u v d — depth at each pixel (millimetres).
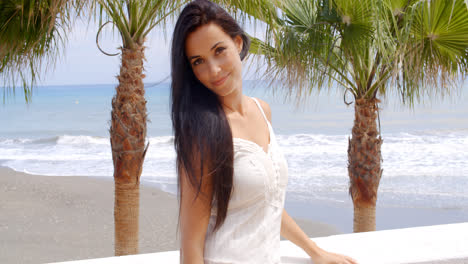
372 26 3949
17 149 20172
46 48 4641
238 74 1117
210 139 998
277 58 4336
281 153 1189
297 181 12656
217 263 1064
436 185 11859
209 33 1055
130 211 4266
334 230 8727
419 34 4137
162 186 12266
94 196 11188
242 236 1075
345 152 17328
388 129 24688
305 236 1371
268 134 1195
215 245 1072
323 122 28750
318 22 4215
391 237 1508
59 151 19375
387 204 10352
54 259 7047
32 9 3590
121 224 4266
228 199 1025
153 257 1393
